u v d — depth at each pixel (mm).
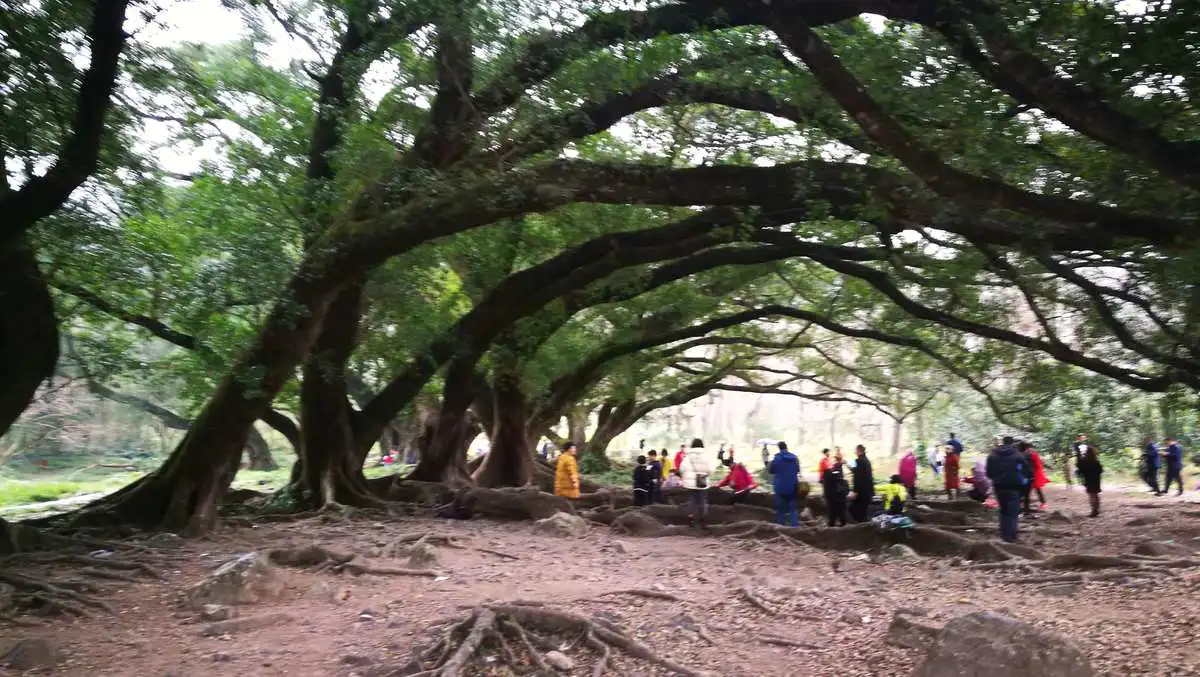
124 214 14055
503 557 12492
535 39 13023
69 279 15719
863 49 11344
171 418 35500
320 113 17062
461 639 6965
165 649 7477
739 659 6930
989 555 12258
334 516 16688
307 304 14109
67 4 10102
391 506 18062
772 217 15586
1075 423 31344
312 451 18406
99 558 11297
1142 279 14602
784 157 15453
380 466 40906
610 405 36031
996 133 10422
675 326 23766
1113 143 7273
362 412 19391
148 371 17578
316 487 18250
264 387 14258
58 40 10523
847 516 17891
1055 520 17453
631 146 18750
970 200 8227
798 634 7676
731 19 11461
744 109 13930
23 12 10125
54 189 10109
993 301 19891
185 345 17672
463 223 13438
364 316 19781
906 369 29500
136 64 12453
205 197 18312
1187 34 7488
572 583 10203
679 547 14008
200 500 14477
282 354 14234
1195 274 11133
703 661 6867
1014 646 5648
